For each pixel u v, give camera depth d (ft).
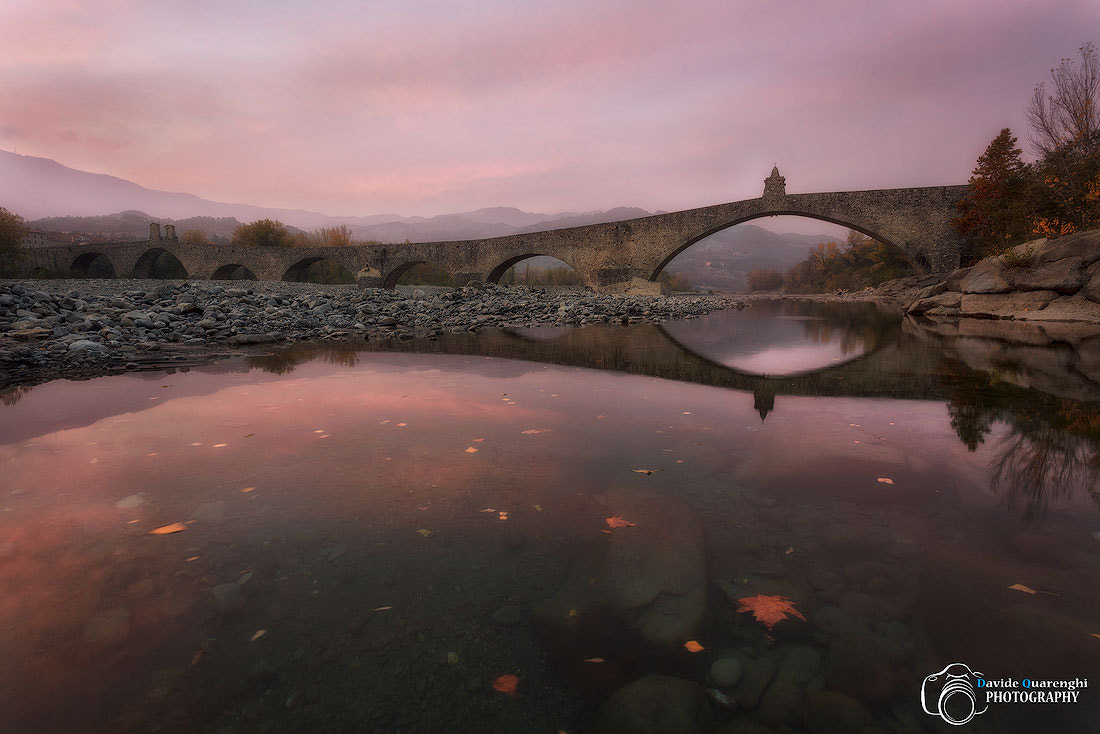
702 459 8.29
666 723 3.34
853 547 5.40
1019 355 21.50
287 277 157.69
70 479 7.43
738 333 33.94
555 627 4.30
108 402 12.66
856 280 195.00
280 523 6.03
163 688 3.59
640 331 34.81
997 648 3.88
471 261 135.54
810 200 101.40
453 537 5.69
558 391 14.23
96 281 81.71
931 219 93.86
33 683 3.58
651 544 5.51
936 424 10.42
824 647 4.01
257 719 3.36
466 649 4.04
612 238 119.14
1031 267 46.83
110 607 4.41
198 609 4.42
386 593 4.69
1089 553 5.12
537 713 3.46
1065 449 8.58
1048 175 71.26
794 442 9.21
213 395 13.55
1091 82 68.18
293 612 4.42
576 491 6.97
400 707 3.50
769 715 3.41
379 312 41.88
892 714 3.39
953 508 6.29
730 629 4.26
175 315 31.60
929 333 33.01
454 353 22.61
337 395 13.60
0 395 13.55
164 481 7.36
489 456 8.46
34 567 5.01
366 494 6.88
